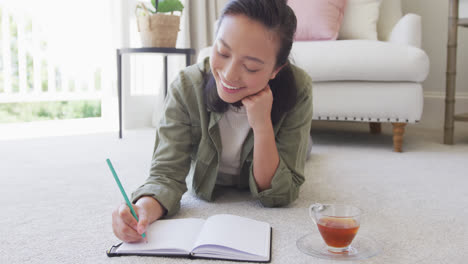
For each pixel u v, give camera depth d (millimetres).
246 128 1395
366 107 2520
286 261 1001
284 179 1354
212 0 3428
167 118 1406
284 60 1140
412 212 1390
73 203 1455
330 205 1061
